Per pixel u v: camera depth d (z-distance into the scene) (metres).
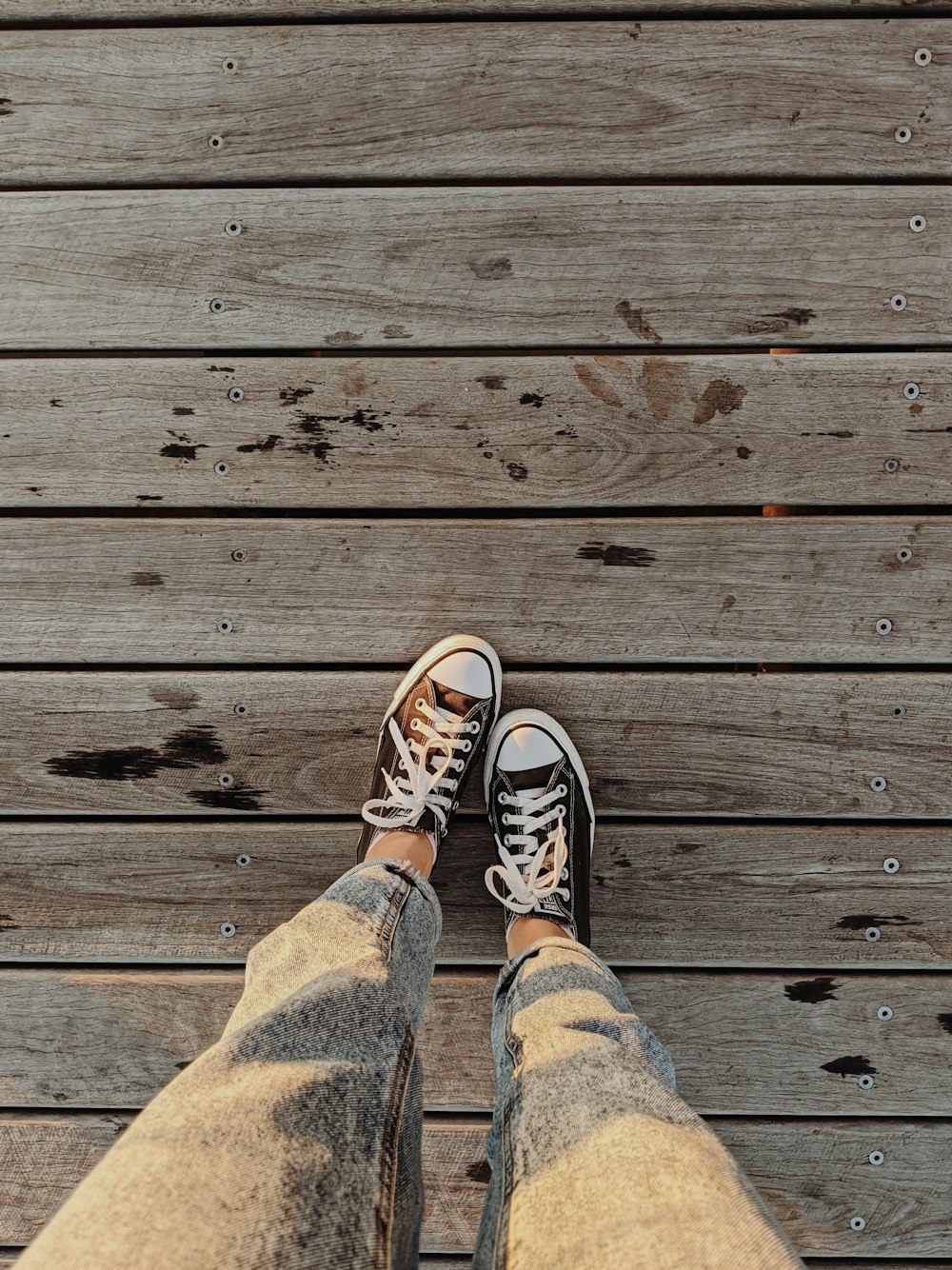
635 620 1.23
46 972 1.27
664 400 1.20
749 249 1.17
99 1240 0.50
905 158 1.15
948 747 1.23
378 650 1.24
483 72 1.14
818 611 1.22
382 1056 0.73
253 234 1.17
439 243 1.17
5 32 1.14
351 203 1.17
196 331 1.19
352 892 0.98
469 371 1.19
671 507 1.24
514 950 1.19
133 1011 1.27
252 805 1.26
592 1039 0.80
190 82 1.15
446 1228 1.28
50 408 1.20
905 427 1.19
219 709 1.25
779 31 1.13
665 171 1.16
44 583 1.23
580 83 1.15
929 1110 1.27
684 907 1.26
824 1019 1.26
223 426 1.20
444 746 1.20
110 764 1.25
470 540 1.22
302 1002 0.74
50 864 1.26
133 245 1.18
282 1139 0.60
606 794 1.25
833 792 1.24
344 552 1.22
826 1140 1.27
